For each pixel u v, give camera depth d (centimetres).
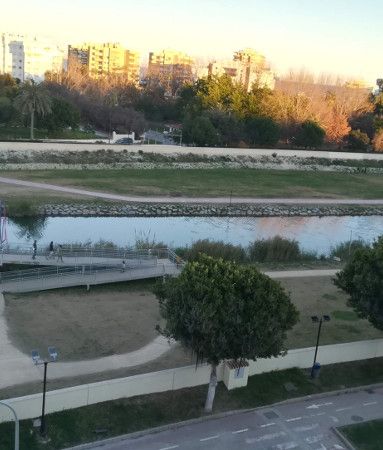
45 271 3447
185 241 5144
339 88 16075
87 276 3425
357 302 2641
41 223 5378
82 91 12825
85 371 2392
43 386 2092
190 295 2030
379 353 2750
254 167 9162
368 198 7812
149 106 14125
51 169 7450
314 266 4356
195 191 7106
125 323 2922
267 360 2462
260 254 4525
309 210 6775
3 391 2166
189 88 13512
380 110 13550
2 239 4375
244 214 6384
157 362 2528
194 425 2086
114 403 2136
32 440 1906
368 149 11944
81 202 5997
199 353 2084
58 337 2698
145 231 5384
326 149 11362
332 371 2573
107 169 7825
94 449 1909
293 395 2352
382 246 2681
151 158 8462
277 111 11275
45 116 9181
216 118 10344
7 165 7219
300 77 17988
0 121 9669
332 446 2019
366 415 2245
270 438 2041
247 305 2045
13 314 2920
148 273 3559
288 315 2162
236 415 2173
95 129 11300
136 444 1952
